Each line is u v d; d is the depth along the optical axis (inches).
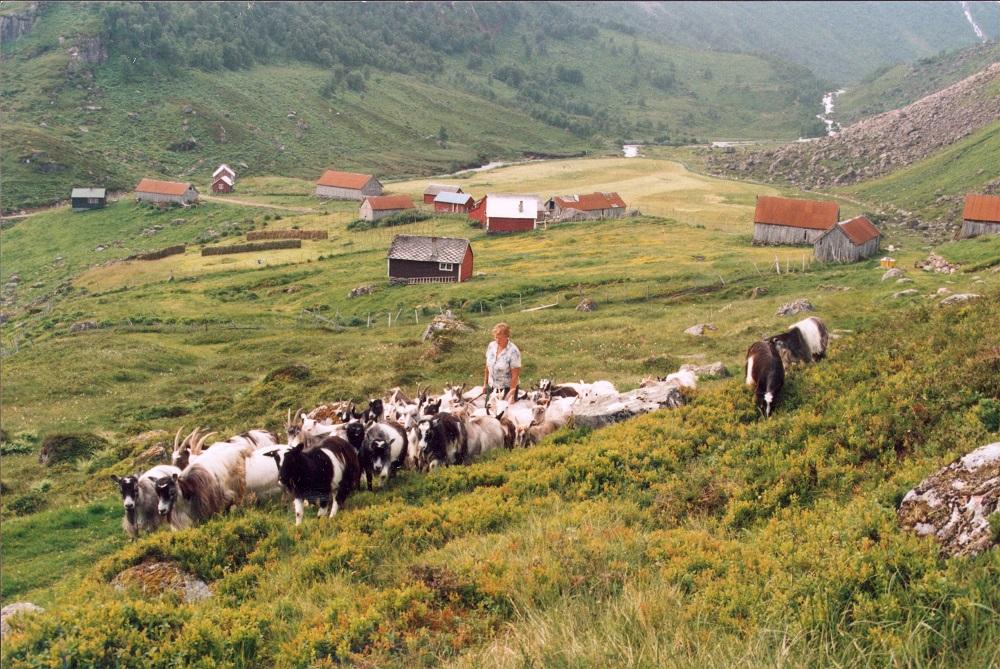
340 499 564.7
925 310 748.6
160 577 451.5
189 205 6043.3
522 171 7819.9
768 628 322.3
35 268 4987.7
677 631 327.6
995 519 344.2
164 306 3016.7
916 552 354.0
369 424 669.9
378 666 342.3
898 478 446.6
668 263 2819.9
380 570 445.4
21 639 349.7
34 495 896.3
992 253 2066.9
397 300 2751.0
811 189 6653.5
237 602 426.9
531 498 548.1
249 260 3998.5
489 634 361.4
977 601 310.7
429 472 617.3
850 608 334.6
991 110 6560.0
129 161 7426.2
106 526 692.7
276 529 513.0
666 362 1300.4
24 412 1480.1
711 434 617.3
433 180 7603.4
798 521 437.7
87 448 1170.6
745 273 2469.2
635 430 645.3
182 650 352.2
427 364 1502.2
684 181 7017.7
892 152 6835.6
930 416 523.8
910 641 298.0
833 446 537.3
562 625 339.9
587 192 6343.5
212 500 582.6
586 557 414.0
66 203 6318.9
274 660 362.0
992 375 535.8
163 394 1566.2
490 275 3078.2
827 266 2586.1
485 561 417.7
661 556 415.8
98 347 2098.9
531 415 746.2
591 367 1331.2
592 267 2930.6
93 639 347.9
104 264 4461.1
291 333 2314.2
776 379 635.5
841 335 1164.5
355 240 4453.7
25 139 6988.2
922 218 4798.2
